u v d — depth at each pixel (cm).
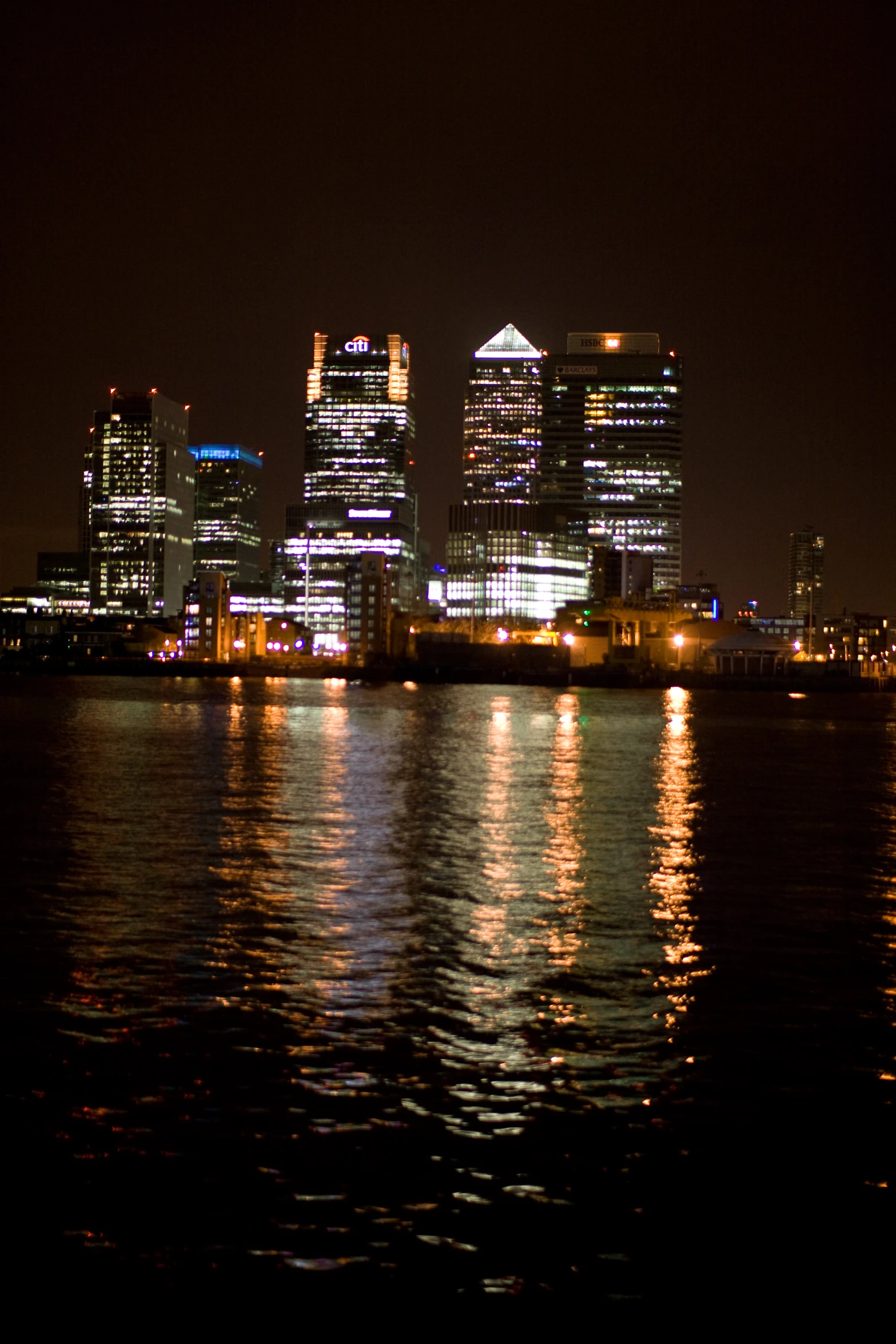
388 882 3825
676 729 14375
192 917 3259
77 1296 1405
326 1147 1773
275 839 4738
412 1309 1388
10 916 3259
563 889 3756
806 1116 1900
